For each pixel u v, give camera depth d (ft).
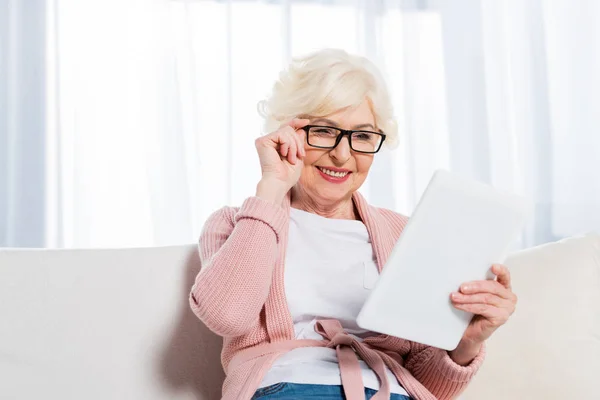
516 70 10.24
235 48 9.43
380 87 4.59
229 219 4.57
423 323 3.76
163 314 4.63
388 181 9.73
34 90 9.00
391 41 9.98
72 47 9.05
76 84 9.04
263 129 4.82
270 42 9.54
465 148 10.09
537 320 5.18
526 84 10.23
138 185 9.16
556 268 5.34
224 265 3.93
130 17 9.18
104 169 9.08
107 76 9.11
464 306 3.72
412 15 9.98
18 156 8.95
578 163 10.20
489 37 10.17
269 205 4.09
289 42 9.58
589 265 5.40
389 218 4.96
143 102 9.20
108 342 4.47
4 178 8.93
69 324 4.42
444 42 10.09
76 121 9.02
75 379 4.35
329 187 4.52
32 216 8.96
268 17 9.55
